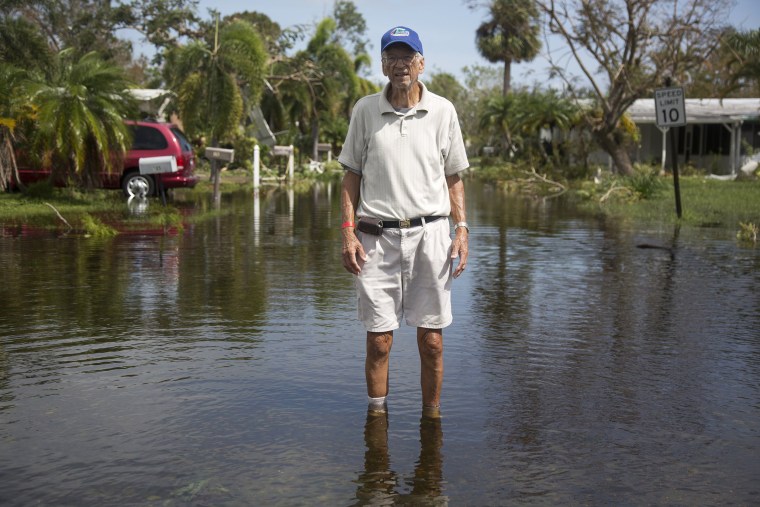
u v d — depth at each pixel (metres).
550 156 41.03
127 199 18.69
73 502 2.91
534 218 16.48
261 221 14.78
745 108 38.84
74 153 17.47
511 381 4.51
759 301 7.10
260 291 7.37
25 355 5.00
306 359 4.94
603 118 32.69
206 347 5.23
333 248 10.69
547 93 39.28
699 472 3.23
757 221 15.56
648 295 7.38
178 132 20.11
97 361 4.86
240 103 26.89
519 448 3.47
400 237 3.89
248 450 3.42
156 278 8.07
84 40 39.75
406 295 3.97
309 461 3.30
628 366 4.86
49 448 3.44
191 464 3.27
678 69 30.00
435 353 3.96
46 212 15.11
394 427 3.72
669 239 12.37
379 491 3.02
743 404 4.14
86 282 7.77
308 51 39.66
